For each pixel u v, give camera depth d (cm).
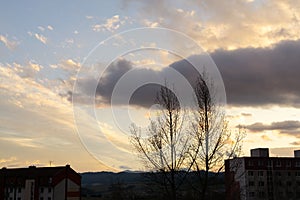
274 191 6253
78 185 6262
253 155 6494
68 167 6225
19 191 6494
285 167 6462
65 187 6159
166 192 1159
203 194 1144
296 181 6469
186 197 1161
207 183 1164
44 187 6231
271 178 6319
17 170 6831
